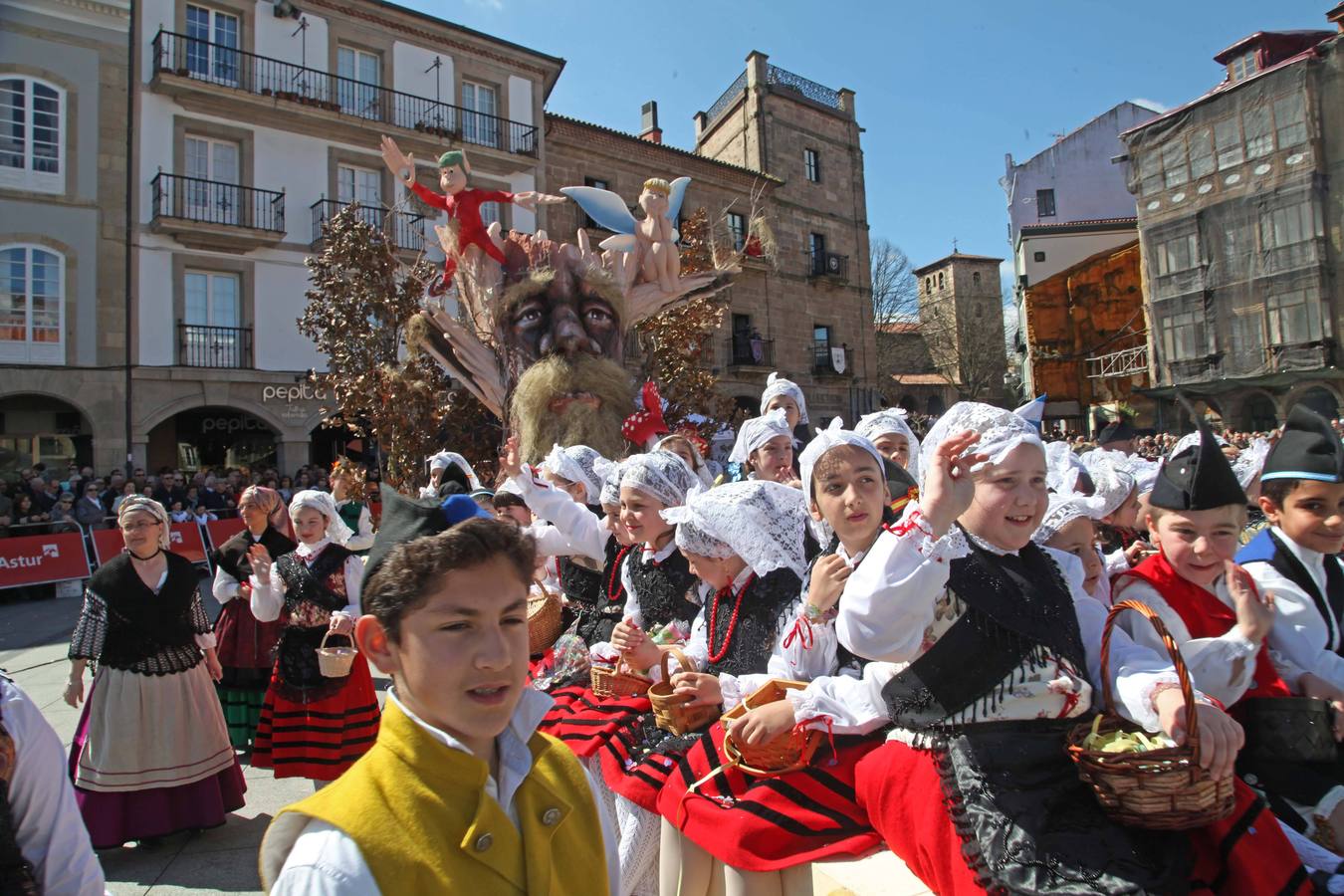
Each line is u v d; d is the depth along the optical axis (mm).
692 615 3189
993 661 2004
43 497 14273
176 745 3982
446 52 23109
